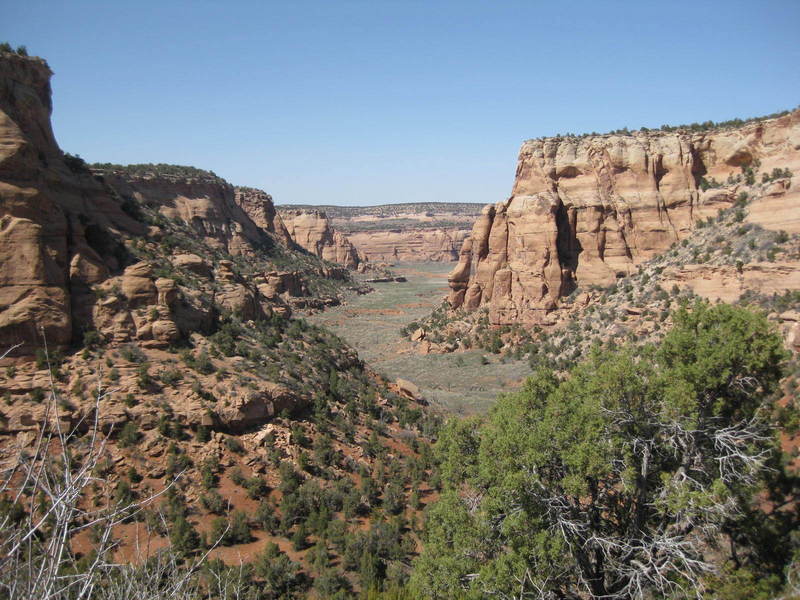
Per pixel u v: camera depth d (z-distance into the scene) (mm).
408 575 21500
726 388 18219
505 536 18078
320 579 20641
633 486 16672
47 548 6215
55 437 24172
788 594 14219
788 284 46719
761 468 17312
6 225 26250
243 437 28828
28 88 33531
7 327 25281
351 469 30438
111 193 42844
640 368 18938
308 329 48188
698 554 15945
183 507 23812
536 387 21078
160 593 7578
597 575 18312
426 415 44062
